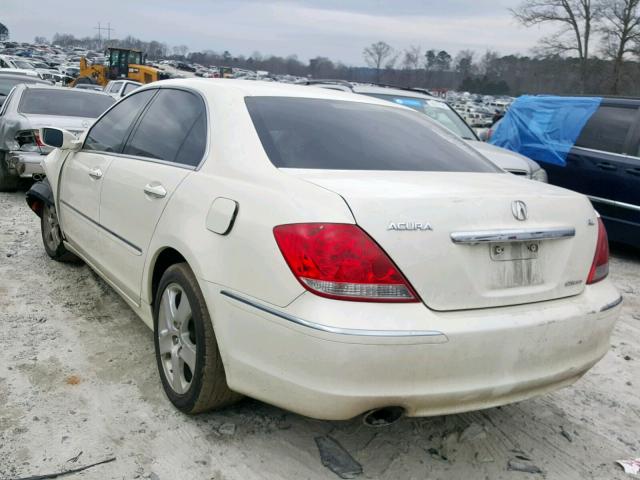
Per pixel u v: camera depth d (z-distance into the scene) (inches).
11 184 336.5
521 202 100.3
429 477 105.6
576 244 105.5
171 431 113.2
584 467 112.1
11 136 315.0
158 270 128.1
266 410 121.7
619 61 1695.4
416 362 88.2
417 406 91.2
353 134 123.4
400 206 91.0
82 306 172.2
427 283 90.3
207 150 118.6
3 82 501.0
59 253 205.0
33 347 143.9
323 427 117.6
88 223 162.4
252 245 96.1
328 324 86.1
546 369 99.7
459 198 95.4
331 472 104.7
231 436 112.7
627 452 117.9
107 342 149.4
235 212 101.4
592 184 283.7
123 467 102.7
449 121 318.3
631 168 269.3
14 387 125.1
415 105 322.7
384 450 112.0
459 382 91.8
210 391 109.7
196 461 105.3
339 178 101.2
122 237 139.2
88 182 162.9
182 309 114.7
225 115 120.7
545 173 276.2
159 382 130.7
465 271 93.2
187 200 114.3
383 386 88.0
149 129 144.9
